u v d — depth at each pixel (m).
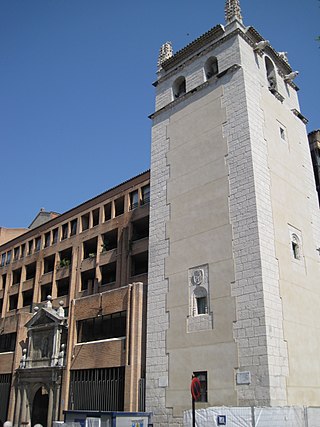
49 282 51.81
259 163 26.91
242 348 22.62
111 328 32.16
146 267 42.09
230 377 22.59
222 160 28.05
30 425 36.25
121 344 29.95
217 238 26.22
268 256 24.28
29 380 37.09
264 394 20.98
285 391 21.56
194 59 33.72
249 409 18.77
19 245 59.94
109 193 48.12
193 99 32.12
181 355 25.38
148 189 43.66
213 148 29.02
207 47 33.00
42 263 54.38
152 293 28.75
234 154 27.55
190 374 24.48
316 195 32.00
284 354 22.47
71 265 49.28
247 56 30.83
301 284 26.12
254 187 25.61
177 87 35.12
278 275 24.44
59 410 32.62
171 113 33.47
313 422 19.25
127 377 28.20
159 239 29.88
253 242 24.34
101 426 21.42
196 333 25.06
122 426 21.44
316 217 30.88
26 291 55.56
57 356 35.44
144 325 29.50
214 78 31.00
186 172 30.09
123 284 41.69
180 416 24.14
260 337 22.11
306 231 28.97
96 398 30.23
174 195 30.17
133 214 43.75
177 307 26.75
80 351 33.16
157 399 25.67
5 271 60.47
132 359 28.45
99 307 33.22
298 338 23.89
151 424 23.03
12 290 57.81
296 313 24.58
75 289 47.41
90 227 49.06
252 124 27.89
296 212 28.72
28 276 57.75
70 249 51.06
